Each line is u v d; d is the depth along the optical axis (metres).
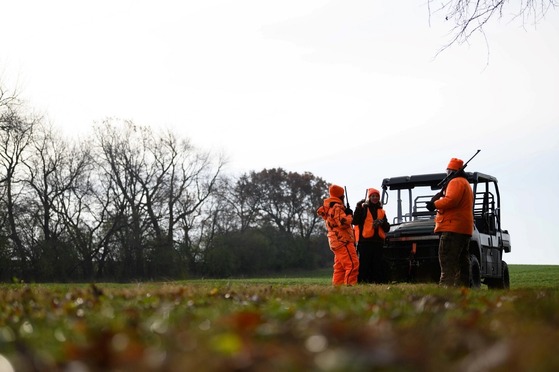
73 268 60.72
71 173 62.03
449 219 14.56
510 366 3.08
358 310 6.05
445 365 3.34
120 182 64.69
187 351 3.68
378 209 17.78
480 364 3.19
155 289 9.95
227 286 11.44
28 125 56.47
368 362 3.18
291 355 3.29
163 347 3.96
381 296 8.38
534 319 5.27
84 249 61.69
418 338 4.02
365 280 17.77
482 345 3.83
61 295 8.85
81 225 63.06
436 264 18.36
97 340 3.84
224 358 3.29
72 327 5.16
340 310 5.95
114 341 4.00
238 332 4.19
